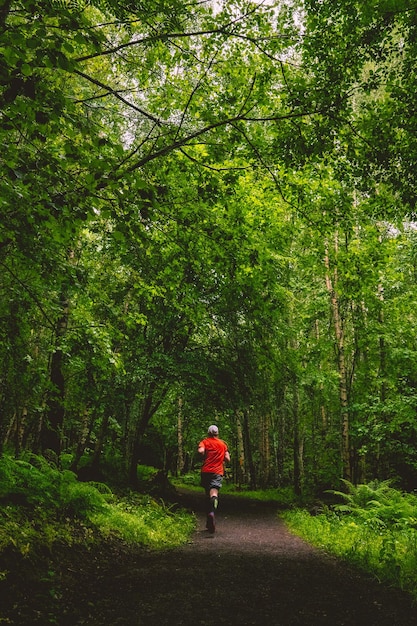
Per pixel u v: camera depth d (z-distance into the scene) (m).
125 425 18.89
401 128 6.86
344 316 17.81
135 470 15.88
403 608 4.15
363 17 6.08
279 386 16.69
